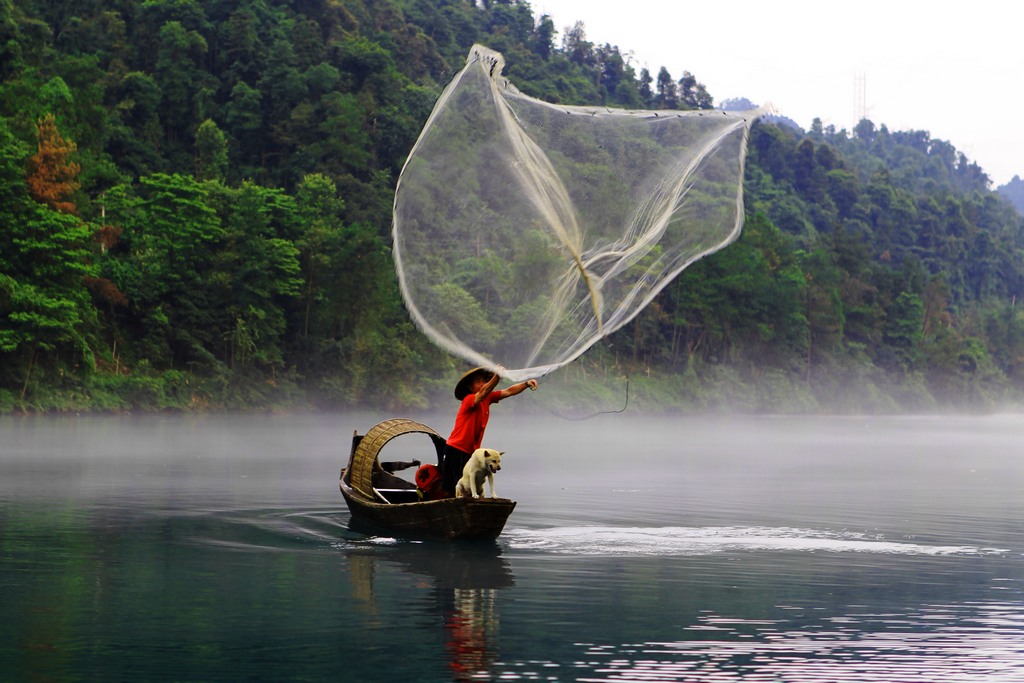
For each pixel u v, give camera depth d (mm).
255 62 117250
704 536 15930
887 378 136625
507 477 26547
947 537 16156
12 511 18203
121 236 75188
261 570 12781
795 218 180500
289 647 9227
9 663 8664
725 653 9133
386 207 100188
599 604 11047
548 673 8500
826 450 43281
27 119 68562
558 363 11695
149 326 71250
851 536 16141
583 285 11828
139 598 11164
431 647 9250
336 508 18766
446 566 13141
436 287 11641
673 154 12156
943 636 9766
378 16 148500
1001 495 23062
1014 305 196500
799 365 122750
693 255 11922
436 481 16188
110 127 96312
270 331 76188
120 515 17703
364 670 8547
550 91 155125
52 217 60469
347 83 117500
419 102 118125
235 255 75375
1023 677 8445
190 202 74500
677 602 11148
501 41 173250
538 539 15445
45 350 60250
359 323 81188
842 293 138750
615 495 21969
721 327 114750
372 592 11555
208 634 9656
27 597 11156
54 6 117875
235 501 19781
